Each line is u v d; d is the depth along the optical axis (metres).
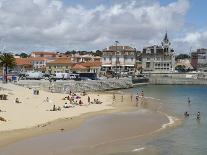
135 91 186.88
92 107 100.44
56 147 53.12
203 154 51.03
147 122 78.25
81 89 168.75
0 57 144.88
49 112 84.50
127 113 92.62
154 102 125.94
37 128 65.69
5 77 152.25
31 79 170.12
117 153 51.19
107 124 74.19
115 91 183.38
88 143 56.56
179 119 83.88
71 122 74.12
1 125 65.81
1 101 94.19
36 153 49.50
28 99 103.44
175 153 51.59
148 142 58.44
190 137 62.69
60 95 122.31
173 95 162.12
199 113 89.06
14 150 50.56
